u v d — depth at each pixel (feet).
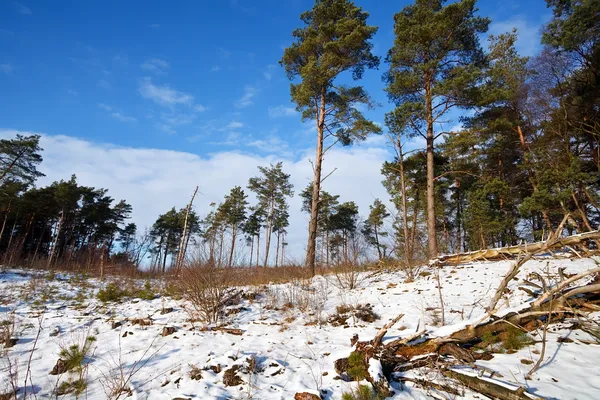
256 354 15.38
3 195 79.66
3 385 12.63
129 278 45.62
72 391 12.18
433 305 23.03
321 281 34.42
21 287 35.70
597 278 18.85
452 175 68.33
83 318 22.91
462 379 12.05
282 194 120.16
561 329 16.07
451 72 46.32
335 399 11.22
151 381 12.79
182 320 22.93
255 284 33.83
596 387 11.03
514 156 64.59
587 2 41.57
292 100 52.01
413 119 48.67
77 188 95.76
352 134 50.06
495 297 15.79
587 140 46.52
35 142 83.46
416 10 51.16
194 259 23.81
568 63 47.78
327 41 50.75
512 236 59.62
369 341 14.01
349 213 123.95
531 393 10.68
